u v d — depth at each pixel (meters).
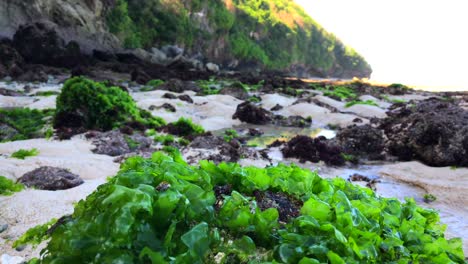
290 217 2.78
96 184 7.80
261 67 73.12
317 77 91.31
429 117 12.85
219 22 63.22
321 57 90.31
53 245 2.26
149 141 12.59
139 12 50.66
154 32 51.56
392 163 12.34
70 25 39.19
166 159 3.03
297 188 3.00
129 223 2.01
